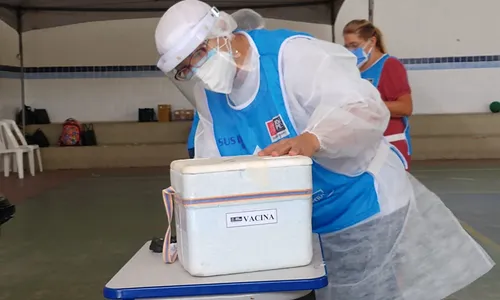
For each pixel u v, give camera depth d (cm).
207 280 121
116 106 870
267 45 162
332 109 152
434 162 752
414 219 181
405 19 835
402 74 284
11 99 836
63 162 790
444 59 838
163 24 154
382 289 176
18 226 452
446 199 512
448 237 180
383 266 176
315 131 149
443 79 841
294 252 127
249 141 167
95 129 828
